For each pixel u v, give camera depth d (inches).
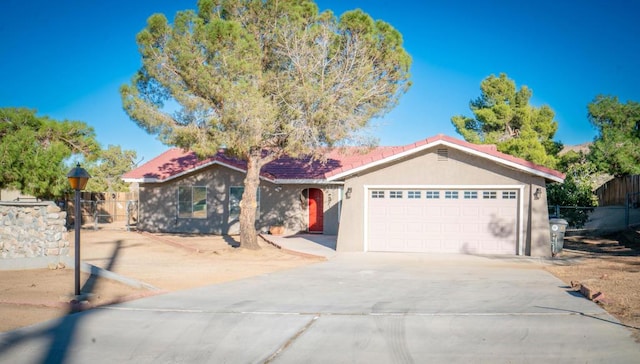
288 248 761.0
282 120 670.5
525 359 265.3
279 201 1020.5
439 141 709.3
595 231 912.9
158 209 1063.6
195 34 618.5
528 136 1289.4
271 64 692.7
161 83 653.9
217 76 616.1
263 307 382.9
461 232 725.3
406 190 738.2
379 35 676.7
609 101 1251.8
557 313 356.2
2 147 788.0
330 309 376.2
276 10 657.0
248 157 734.5
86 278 486.6
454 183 721.6
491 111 1385.3
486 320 341.1
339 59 676.7
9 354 277.7
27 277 494.6
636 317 337.1
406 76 692.1
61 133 854.5
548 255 685.9
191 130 642.8
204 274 545.6
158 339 304.8
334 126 662.5
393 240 739.4
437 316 352.8
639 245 761.0
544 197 693.9
